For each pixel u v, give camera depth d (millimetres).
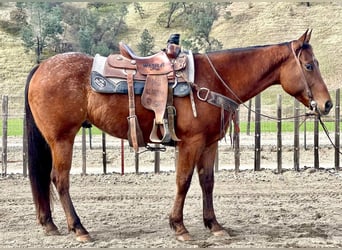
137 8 65938
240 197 10609
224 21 58188
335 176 12492
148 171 13570
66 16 62562
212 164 7977
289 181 12023
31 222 8766
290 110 28500
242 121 26094
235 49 7910
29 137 7906
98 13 63719
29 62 52062
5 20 61125
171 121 7496
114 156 16234
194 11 60188
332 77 43031
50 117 7645
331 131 21766
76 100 7633
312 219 8906
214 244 7441
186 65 7586
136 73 7617
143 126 7660
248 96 7883
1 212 9445
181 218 7660
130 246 7355
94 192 11109
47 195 7977
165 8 65375
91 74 7648
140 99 7582
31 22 56000
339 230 8203
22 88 47219
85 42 54031
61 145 7672
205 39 52969
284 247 7316
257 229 8258
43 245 7445
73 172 13539
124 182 12078
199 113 7488
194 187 11555
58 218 9016
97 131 23484
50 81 7660
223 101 7590
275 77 7879
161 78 7539
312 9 57844
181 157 7578
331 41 50219
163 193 11039
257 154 13148
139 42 56375
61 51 54656
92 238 7754
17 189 11430
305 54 7711
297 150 13102
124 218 9031
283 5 59312
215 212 9359
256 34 54875
